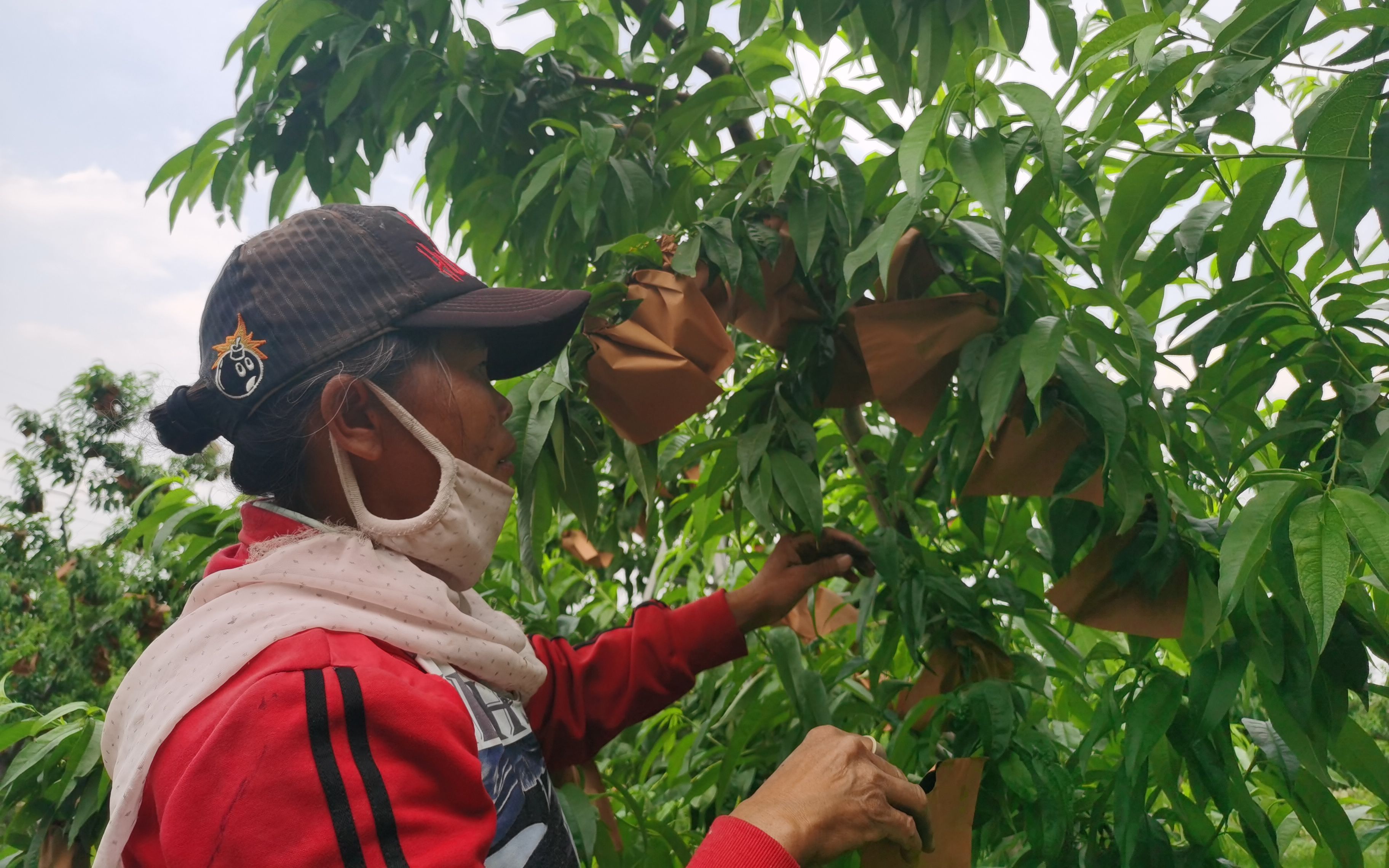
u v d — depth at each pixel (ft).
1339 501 1.90
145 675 1.75
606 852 3.06
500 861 1.78
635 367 2.77
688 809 4.46
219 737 1.48
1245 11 2.01
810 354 3.06
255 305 1.95
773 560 3.01
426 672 1.82
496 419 2.18
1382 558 1.81
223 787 1.45
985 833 3.22
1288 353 2.63
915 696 3.19
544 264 3.83
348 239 2.02
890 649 3.30
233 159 3.97
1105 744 3.61
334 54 3.80
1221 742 2.67
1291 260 2.74
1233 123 2.33
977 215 3.47
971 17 3.10
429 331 2.05
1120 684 4.10
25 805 3.34
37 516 19.36
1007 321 2.73
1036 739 2.72
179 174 4.09
